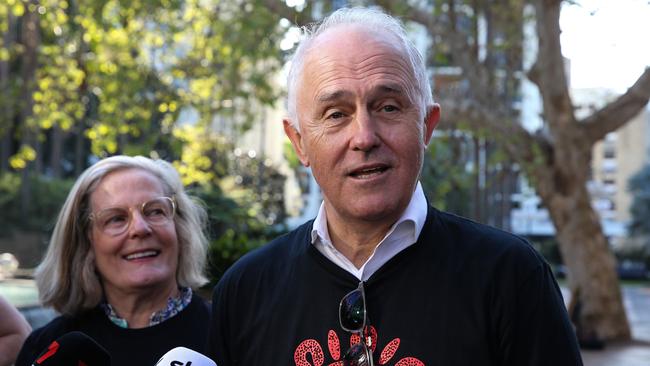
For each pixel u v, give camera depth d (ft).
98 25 40.32
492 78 41.42
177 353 7.47
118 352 10.19
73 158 101.76
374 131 6.86
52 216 81.00
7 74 57.77
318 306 7.29
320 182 7.14
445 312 6.92
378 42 7.01
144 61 43.57
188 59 43.01
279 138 105.50
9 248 75.56
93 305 10.57
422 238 7.25
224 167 51.83
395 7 34.27
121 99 41.09
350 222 7.18
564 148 40.11
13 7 45.03
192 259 10.98
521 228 152.15
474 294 6.94
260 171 68.28
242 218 36.24
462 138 44.86
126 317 10.50
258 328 7.59
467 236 7.32
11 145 90.99
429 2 40.14
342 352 7.08
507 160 43.62
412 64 7.13
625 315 41.68
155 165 10.91
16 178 84.99
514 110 44.75
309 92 7.09
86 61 42.39
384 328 7.00
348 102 6.91
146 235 10.26
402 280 7.11
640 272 170.50
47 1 43.19
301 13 34.45
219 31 40.75
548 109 39.93
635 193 190.90
